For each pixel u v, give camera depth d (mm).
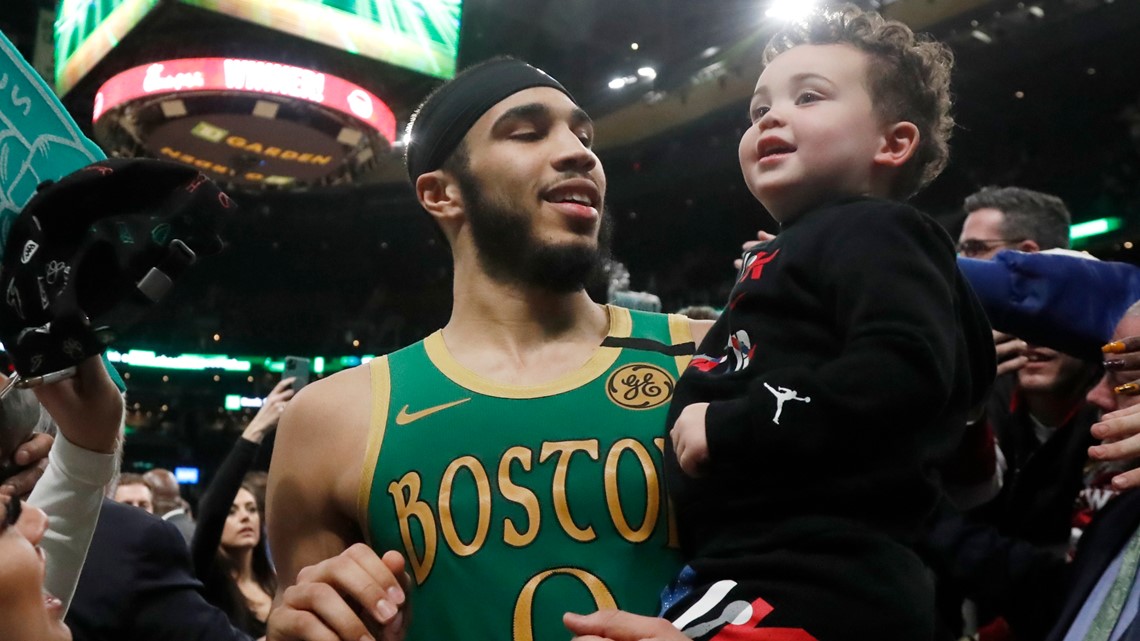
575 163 1363
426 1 6750
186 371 16406
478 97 1412
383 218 15484
